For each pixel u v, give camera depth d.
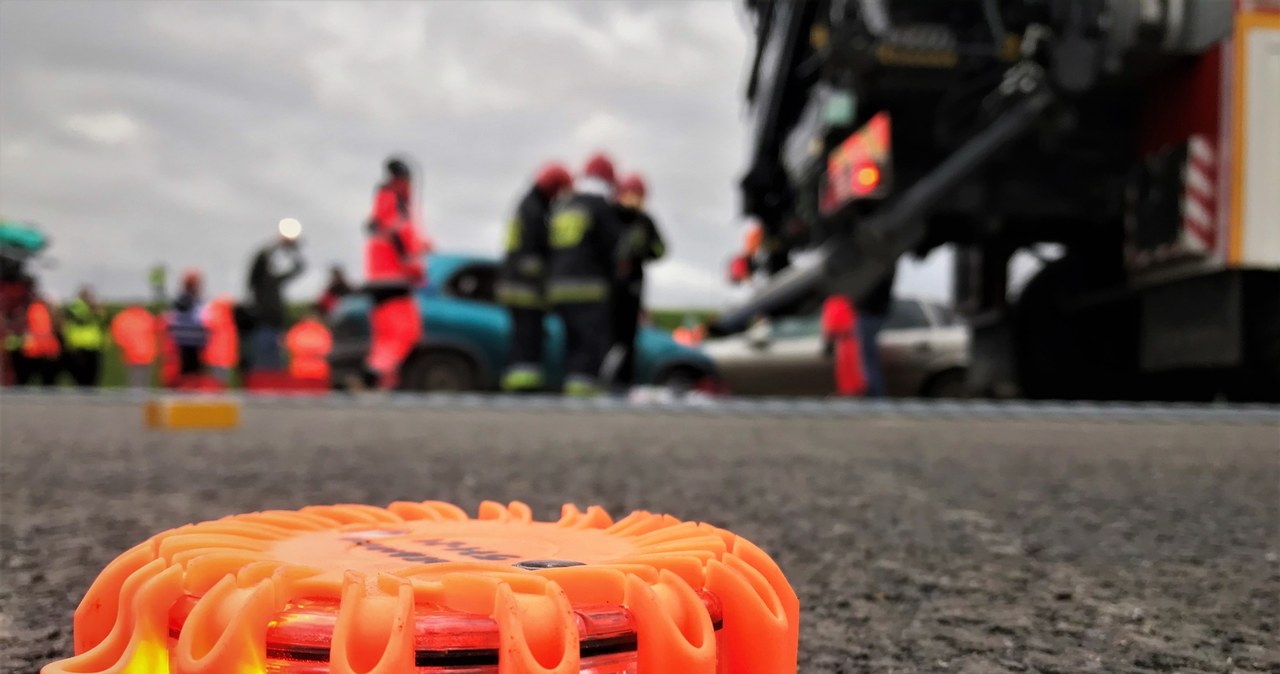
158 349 13.45
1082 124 6.39
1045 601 1.27
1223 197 5.39
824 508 2.11
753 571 0.68
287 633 0.54
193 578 0.59
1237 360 5.45
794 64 8.02
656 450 3.54
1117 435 4.37
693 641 0.59
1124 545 1.68
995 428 4.81
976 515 2.02
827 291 7.16
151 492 2.27
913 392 9.45
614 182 6.98
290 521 0.79
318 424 4.96
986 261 8.04
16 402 7.08
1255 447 3.76
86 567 1.37
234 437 4.05
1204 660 1.01
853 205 6.84
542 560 0.66
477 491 2.36
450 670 0.53
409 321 8.05
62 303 12.95
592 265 6.81
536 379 7.05
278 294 12.30
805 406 5.85
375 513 0.86
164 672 0.58
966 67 6.38
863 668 0.98
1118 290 6.51
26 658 0.94
